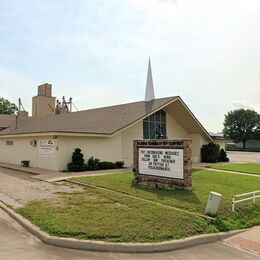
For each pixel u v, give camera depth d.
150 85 28.12
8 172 18.73
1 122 33.59
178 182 12.00
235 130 81.94
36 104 37.94
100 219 7.80
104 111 27.00
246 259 6.35
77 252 6.23
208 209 8.71
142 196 10.74
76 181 14.05
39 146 20.86
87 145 20.08
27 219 7.99
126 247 6.39
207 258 6.30
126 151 23.12
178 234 7.23
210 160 28.64
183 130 28.81
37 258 5.84
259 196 10.52
